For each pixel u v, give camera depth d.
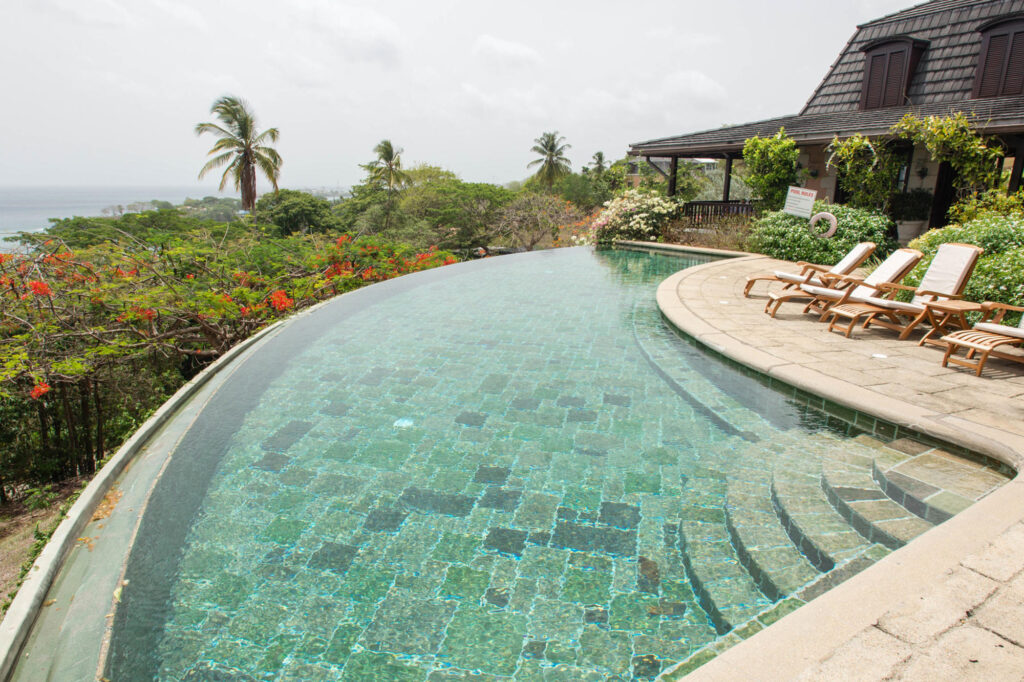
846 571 2.59
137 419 11.46
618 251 17.77
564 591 2.64
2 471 10.55
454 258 17.70
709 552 2.88
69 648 2.23
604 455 4.00
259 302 11.95
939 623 1.92
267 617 2.48
